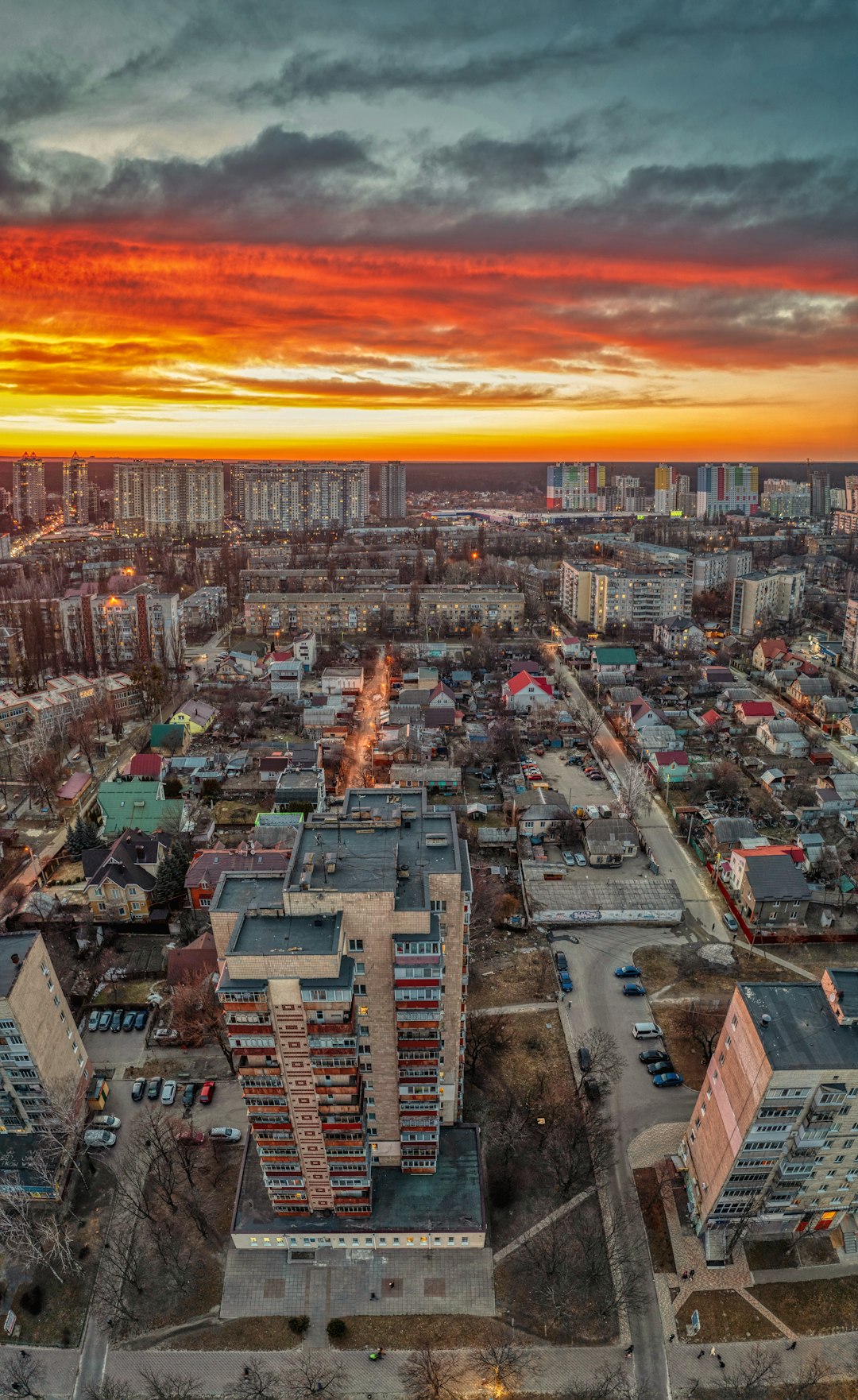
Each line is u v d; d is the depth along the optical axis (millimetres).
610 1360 82062
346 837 88938
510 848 172500
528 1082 112688
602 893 149875
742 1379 80250
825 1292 87812
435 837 88188
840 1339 83875
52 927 145250
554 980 132625
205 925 142250
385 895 76688
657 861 167750
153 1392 80000
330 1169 87062
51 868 165750
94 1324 85750
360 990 82062
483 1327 84750
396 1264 90375
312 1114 82312
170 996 129125
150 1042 120562
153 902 149625
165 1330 85062
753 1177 85750
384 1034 85312
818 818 179625
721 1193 87312
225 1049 117812
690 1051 118562
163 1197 97812
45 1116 100062
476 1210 92250
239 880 84812
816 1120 79875
